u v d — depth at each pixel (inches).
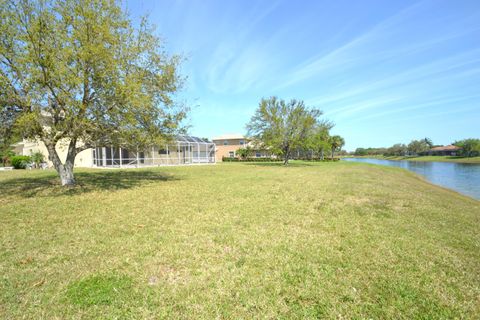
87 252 158.4
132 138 415.8
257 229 206.1
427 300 112.1
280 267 140.3
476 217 279.6
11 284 120.7
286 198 340.8
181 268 138.9
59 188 391.2
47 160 942.4
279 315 101.7
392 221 238.2
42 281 123.8
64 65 325.4
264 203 307.1
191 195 359.3
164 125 446.3
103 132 391.9
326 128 1328.7
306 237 189.2
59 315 100.0
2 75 310.0
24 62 312.5
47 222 221.9
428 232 206.7
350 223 228.4
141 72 410.0
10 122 349.1
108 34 348.8
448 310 105.3
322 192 396.2
